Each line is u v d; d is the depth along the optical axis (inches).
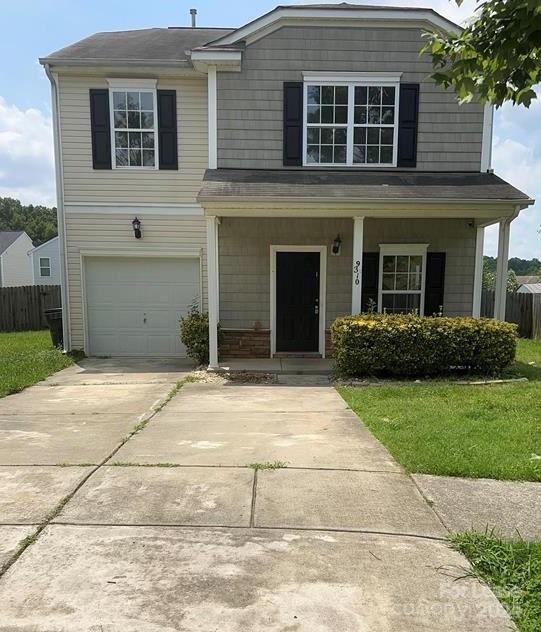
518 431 177.6
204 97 382.3
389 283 383.6
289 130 362.3
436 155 366.6
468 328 296.5
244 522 111.2
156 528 108.2
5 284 1430.9
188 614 80.3
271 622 78.6
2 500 122.3
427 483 133.6
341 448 163.9
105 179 384.5
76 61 363.3
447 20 351.9
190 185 387.5
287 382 300.2
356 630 76.9
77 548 99.8
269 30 356.8
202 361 364.8
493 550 98.1
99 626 77.4
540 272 1600.6
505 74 110.6
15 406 235.9
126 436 181.0
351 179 343.0
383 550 100.0
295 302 384.8
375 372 305.9
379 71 359.6
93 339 402.9
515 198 301.4
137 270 397.7
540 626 76.8
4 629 76.5
